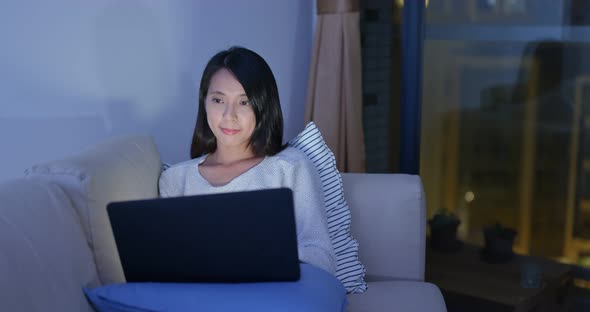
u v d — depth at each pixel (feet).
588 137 10.39
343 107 9.64
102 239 4.57
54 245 3.90
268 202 3.84
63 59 6.89
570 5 10.07
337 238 6.24
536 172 10.92
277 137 6.08
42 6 6.64
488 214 11.28
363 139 10.01
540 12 10.28
